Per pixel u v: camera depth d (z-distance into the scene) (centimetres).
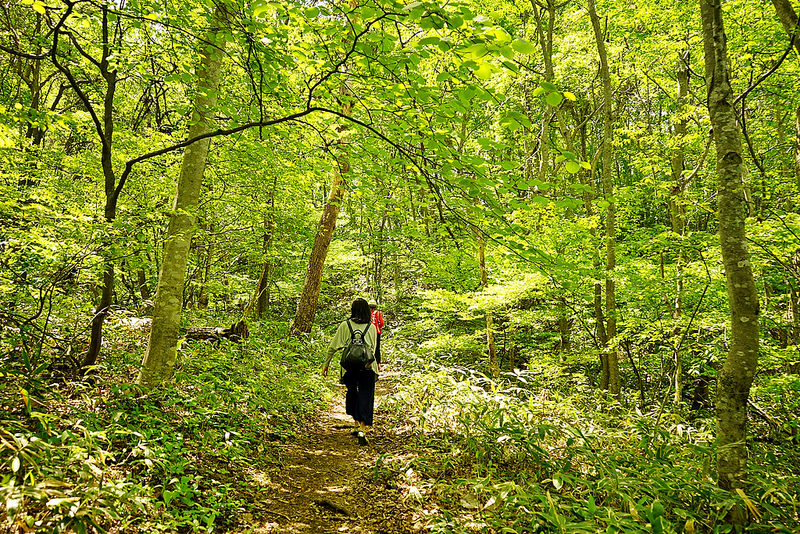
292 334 1148
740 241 342
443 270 1195
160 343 478
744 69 791
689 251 730
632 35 1126
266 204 1084
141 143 689
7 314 388
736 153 352
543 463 369
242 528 292
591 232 945
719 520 307
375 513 337
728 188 351
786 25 486
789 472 446
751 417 700
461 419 454
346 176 448
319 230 1188
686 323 746
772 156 1094
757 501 303
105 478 259
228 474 360
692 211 991
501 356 1316
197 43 421
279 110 492
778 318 772
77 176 816
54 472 214
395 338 1555
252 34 326
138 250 485
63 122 434
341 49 313
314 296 1184
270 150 603
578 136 1653
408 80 287
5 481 189
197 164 516
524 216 731
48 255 401
